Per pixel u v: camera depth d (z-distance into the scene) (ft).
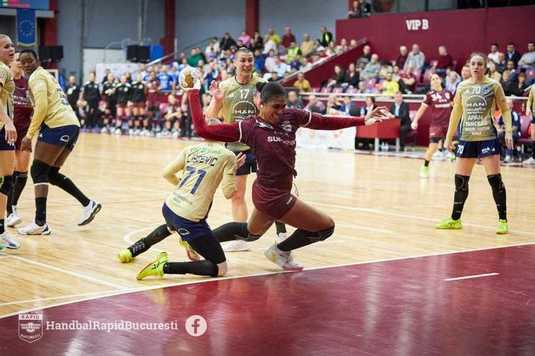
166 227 24.82
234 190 23.15
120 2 121.70
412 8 86.58
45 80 29.07
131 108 94.68
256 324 18.48
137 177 49.06
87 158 61.67
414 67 80.94
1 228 26.71
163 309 19.66
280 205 22.74
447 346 16.98
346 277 23.38
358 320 18.90
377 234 30.60
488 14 80.33
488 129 30.96
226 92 26.78
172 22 124.47
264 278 23.16
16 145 30.99
